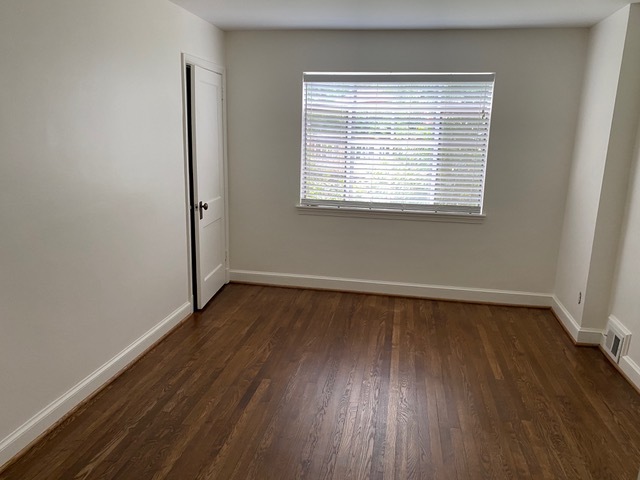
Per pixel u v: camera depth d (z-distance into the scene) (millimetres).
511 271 4070
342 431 2311
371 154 4113
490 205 3971
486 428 2367
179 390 2641
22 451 2068
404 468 2064
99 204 2492
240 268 4523
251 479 1970
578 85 3643
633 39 2893
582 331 3326
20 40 1897
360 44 3885
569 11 3080
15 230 1944
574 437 2307
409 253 4215
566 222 3809
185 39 3326
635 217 2945
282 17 3471
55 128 2127
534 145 3801
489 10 3119
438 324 3691
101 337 2605
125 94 2658
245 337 3367
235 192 4367
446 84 3850
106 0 2438
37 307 2105
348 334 3465
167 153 3193
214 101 3912
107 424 2305
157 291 3197
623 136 3018
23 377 2057
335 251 4344
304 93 4090
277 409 2482
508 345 3338
